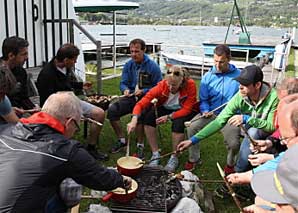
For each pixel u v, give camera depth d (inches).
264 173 53.1
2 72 95.4
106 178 74.3
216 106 138.7
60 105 72.0
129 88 163.2
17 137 68.4
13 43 123.6
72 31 214.8
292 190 43.3
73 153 68.3
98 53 202.5
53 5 230.4
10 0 203.9
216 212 110.7
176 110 142.5
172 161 137.4
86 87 158.9
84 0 355.6
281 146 102.0
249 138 105.0
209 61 375.2
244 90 113.0
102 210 89.7
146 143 165.0
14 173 63.5
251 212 68.2
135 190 90.7
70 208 77.7
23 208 63.0
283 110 62.2
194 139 116.3
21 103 131.3
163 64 402.6
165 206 90.4
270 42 505.0
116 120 153.6
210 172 139.3
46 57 230.2
